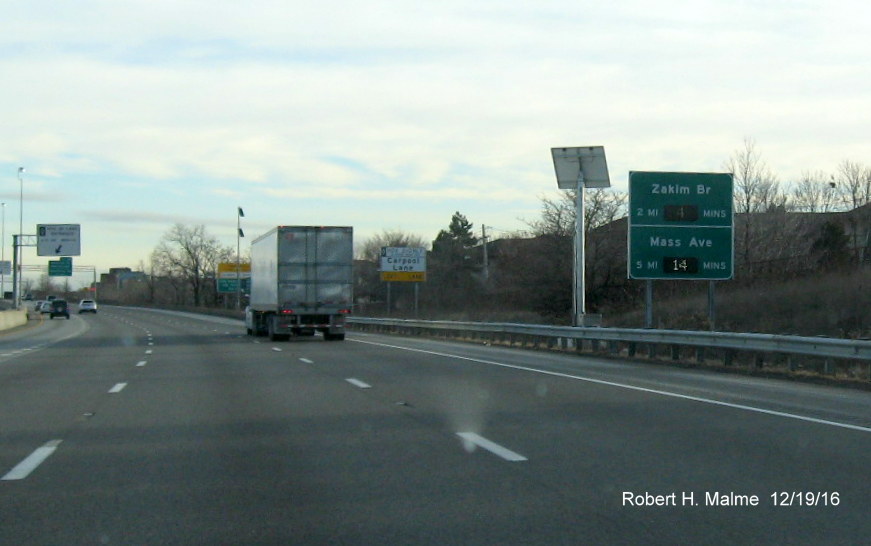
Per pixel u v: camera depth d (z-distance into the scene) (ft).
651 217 87.45
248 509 24.95
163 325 222.69
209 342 124.16
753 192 192.54
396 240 415.64
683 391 53.52
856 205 206.59
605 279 185.06
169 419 43.24
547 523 23.17
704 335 72.79
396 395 52.60
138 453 33.86
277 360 84.43
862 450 33.04
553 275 189.06
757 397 50.37
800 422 40.11
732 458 31.60
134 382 63.26
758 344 67.15
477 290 284.20
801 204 210.18
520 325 109.29
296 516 24.12
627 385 57.36
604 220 190.08
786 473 29.04
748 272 155.22
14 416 44.96
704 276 87.76
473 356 88.94
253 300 142.31
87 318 302.66
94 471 30.45
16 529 23.03
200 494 26.84
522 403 47.91
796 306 119.85
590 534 22.17
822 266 140.05
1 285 420.77
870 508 24.67
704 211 88.17
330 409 46.29
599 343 93.61
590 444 34.68
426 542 21.54
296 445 35.22
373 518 23.79
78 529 23.00
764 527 22.82
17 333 173.58
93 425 41.47
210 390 56.80
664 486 27.27
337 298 120.57
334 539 21.90
